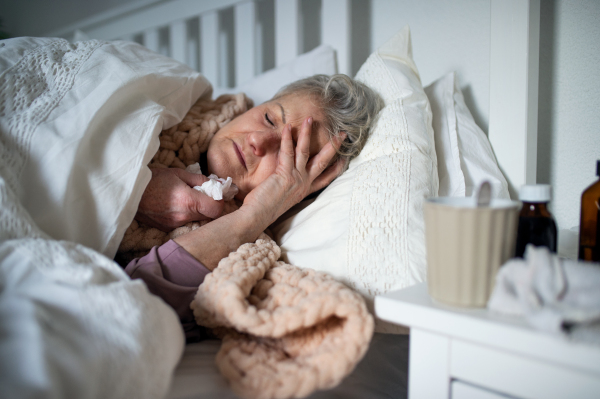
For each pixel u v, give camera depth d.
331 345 0.49
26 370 0.35
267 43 1.49
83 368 0.38
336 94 0.93
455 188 0.83
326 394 0.63
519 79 0.85
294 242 0.77
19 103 0.68
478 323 0.41
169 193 0.75
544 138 0.96
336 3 1.21
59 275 0.47
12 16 2.39
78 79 0.73
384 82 0.94
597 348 0.35
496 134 0.89
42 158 0.63
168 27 1.74
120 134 0.70
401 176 0.74
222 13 1.58
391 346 0.74
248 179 0.89
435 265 0.45
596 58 0.88
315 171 0.90
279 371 0.48
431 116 0.90
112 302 0.44
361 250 0.67
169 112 0.81
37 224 0.61
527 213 0.51
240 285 0.54
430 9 1.11
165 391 0.44
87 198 0.65
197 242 0.69
